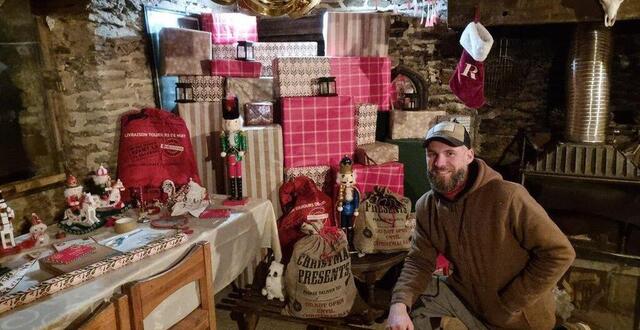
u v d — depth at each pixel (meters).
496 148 3.55
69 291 1.46
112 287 1.49
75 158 2.58
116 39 2.65
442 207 1.68
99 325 1.27
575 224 2.94
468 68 2.98
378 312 2.51
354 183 2.79
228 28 3.28
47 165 2.45
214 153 2.92
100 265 1.57
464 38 2.88
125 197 2.43
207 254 1.68
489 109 3.51
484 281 1.63
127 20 2.72
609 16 2.43
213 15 3.21
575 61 2.80
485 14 2.76
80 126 2.56
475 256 1.62
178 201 2.28
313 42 3.43
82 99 2.55
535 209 1.49
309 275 2.25
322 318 2.26
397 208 2.70
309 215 2.70
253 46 3.27
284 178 2.96
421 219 1.81
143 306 1.39
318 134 2.97
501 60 3.39
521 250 1.56
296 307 2.26
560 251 1.45
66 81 2.52
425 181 3.20
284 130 2.91
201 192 2.34
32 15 2.37
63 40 2.48
